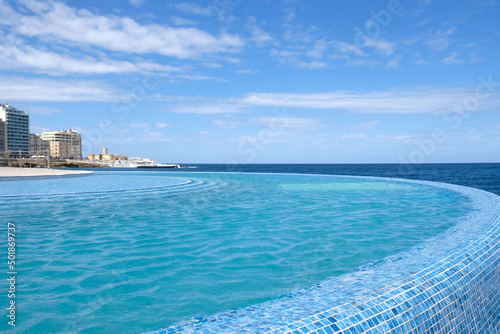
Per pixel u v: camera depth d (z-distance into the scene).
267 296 2.90
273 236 5.13
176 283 3.22
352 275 3.08
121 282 3.25
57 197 9.88
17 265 3.76
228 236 5.14
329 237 5.04
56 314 2.57
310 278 3.33
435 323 2.38
